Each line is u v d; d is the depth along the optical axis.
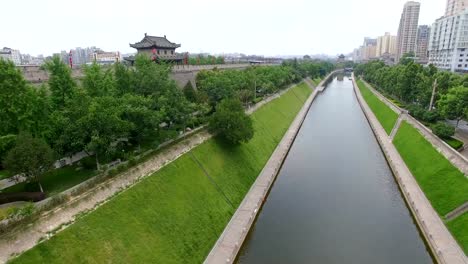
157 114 35.59
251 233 35.22
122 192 28.33
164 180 33.31
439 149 46.19
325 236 34.62
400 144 58.91
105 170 30.20
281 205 41.19
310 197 43.38
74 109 30.70
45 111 31.09
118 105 33.91
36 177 26.77
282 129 72.31
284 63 157.88
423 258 31.33
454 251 29.42
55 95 34.38
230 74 74.75
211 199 36.34
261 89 86.94
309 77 173.75
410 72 79.06
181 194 33.56
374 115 89.19
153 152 35.25
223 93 60.19
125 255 24.38
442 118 60.88
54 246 21.45
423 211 36.41
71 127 29.06
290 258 31.02
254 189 43.06
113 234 24.91
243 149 49.91
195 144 42.06
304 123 85.94
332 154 60.59
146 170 32.31
